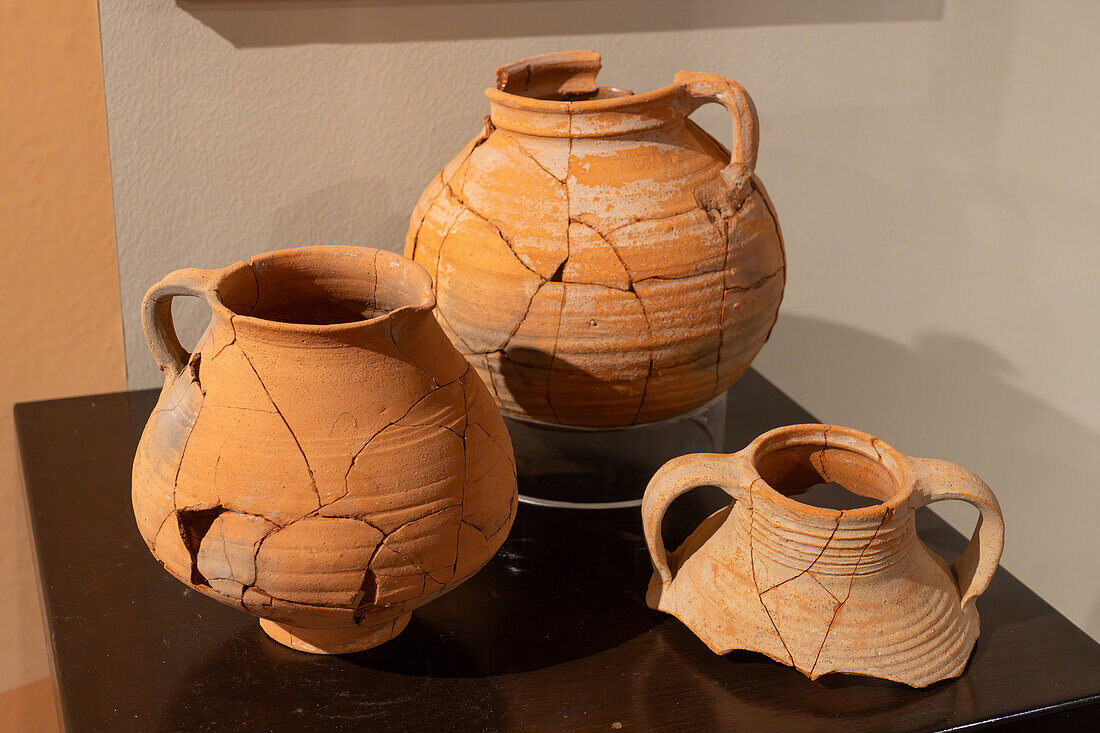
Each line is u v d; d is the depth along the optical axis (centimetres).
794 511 70
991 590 87
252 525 66
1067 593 170
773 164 129
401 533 67
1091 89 137
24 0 97
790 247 135
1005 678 77
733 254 87
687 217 85
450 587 73
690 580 79
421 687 75
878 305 142
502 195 86
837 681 76
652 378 87
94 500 94
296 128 109
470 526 71
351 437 66
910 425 152
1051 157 139
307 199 113
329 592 67
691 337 86
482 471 71
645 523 78
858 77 127
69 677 75
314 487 65
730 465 74
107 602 83
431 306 68
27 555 123
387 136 113
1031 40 131
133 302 113
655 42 118
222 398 67
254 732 71
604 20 115
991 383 152
